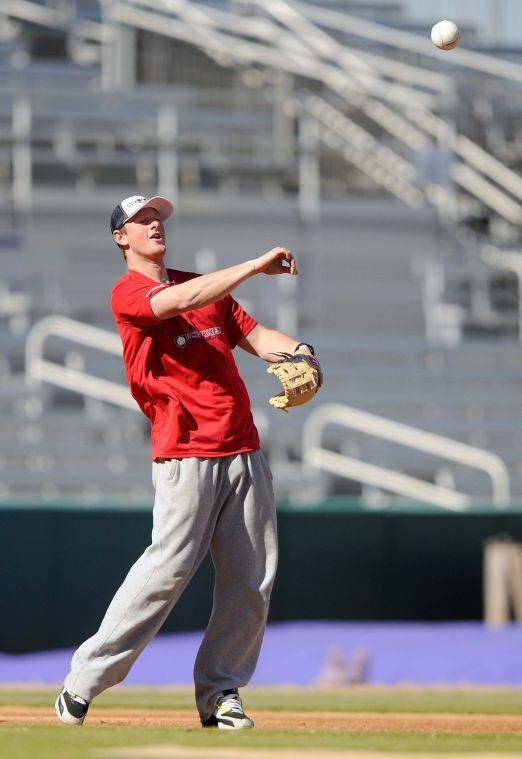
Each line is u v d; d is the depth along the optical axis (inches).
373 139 3307.1
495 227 3198.8
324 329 2878.9
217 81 3383.4
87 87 3216.0
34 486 2352.4
